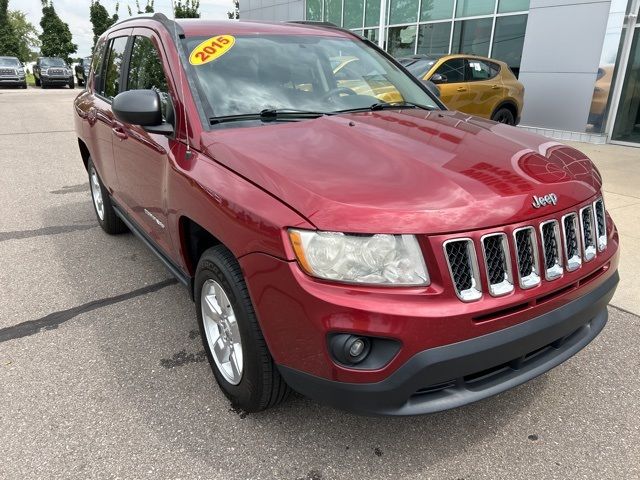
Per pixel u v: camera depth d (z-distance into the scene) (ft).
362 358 6.22
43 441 7.76
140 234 12.12
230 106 9.03
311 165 7.10
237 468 7.28
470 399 6.57
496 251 6.47
